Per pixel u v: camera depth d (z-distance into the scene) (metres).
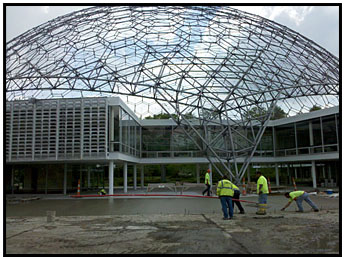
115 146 25.39
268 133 38.19
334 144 30.23
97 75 20.84
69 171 31.05
